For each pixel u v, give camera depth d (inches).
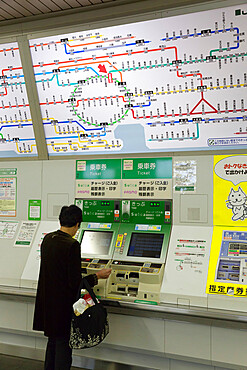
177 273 126.2
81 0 134.5
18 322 145.5
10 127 165.9
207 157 134.3
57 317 112.8
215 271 121.6
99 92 146.6
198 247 129.0
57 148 159.3
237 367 112.1
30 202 162.2
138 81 140.1
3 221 166.2
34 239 155.9
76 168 155.0
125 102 143.9
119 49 139.2
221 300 116.6
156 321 122.7
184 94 134.7
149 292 125.6
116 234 143.6
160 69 135.7
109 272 124.4
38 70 152.6
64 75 149.5
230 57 125.6
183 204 136.6
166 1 128.2
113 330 128.2
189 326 118.3
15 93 159.9
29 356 151.1
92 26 140.0
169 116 138.9
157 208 140.6
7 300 147.4
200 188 134.5
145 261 133.0
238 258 121.5
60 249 115.1
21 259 153.3
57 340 114.9
